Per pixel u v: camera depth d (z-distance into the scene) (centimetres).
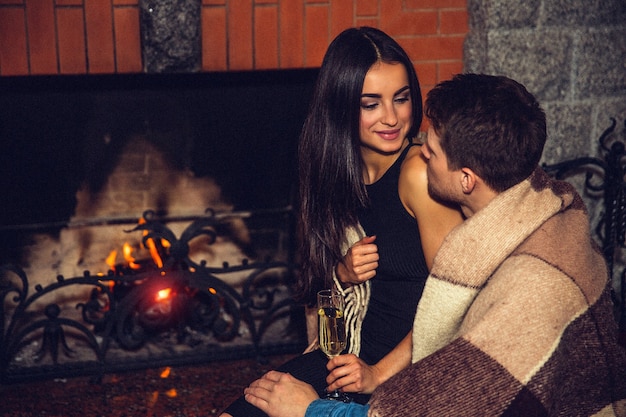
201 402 289
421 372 146
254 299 361
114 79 315
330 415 162
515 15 287
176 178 344
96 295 345
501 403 140
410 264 198
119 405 287
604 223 320
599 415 153
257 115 341
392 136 194
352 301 210
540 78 296
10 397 290
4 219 332
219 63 282
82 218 340
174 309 334
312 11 283
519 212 154
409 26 292
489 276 156
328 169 202
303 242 215
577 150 309
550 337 141
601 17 296
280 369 205
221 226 355
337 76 194
